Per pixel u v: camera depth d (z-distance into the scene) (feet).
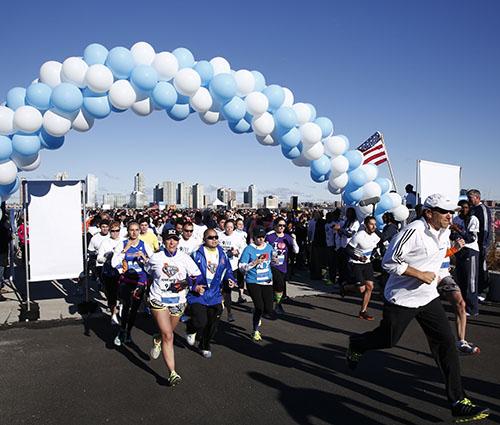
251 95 25.95
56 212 26.40
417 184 29.43
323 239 39.45
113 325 23.88
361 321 24.98
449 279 19.34
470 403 12.54
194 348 19.98
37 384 15.87
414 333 22.11
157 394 14.88
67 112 22.53
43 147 24.80
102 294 33.17
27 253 25.86
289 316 26.09
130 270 20.58
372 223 24.88
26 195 25.89
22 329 23.32
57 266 26.32
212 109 26.58
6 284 37.76
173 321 16.05
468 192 26.00
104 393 15.01
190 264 16.69
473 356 18.58
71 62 22.47
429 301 13.29
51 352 19.51
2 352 19.53
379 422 12.76
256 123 26.76
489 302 28.81
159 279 15.81
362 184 29.94
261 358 18.52
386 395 14.69
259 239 20.99
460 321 18.98
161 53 24.06
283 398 14.49
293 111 27.12
